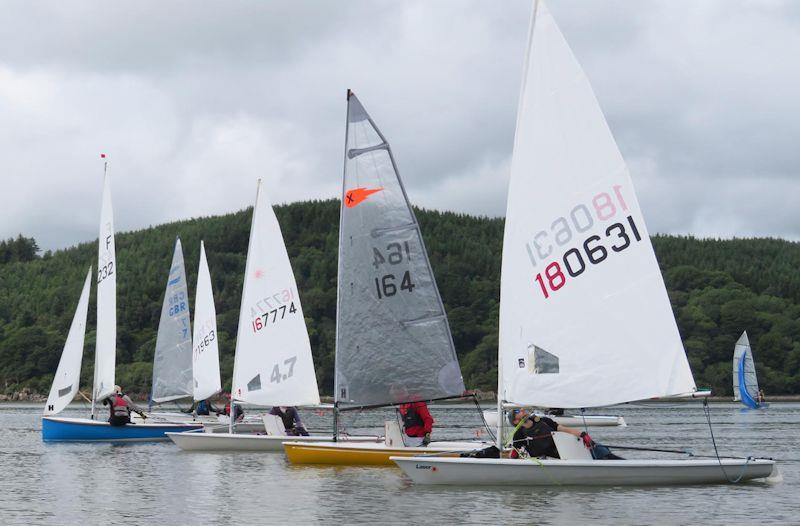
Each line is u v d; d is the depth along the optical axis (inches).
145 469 989.8
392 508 687.1
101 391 1453.0
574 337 736.3
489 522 622.5
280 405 1171.9
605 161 740.0
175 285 1696.6
